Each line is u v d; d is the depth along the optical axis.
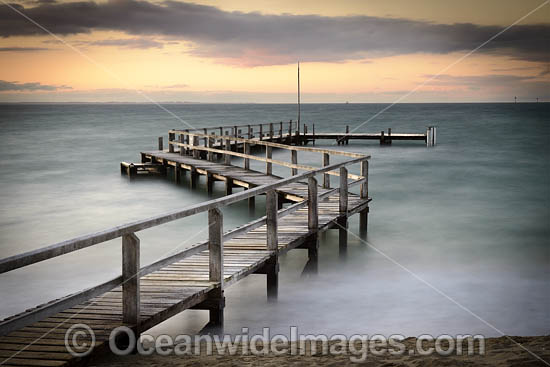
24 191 20.45
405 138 41.12
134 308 5.12
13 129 65.12
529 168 26.84
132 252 5.07
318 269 9.70
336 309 7.44
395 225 14.00
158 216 5.38
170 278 6.69
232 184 17.86
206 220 14.80
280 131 38.66
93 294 4.77
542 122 77.00
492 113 131.00
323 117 110.88
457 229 13.48
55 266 10.16
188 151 26.02
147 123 84.25
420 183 22.06
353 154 13.46
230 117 115.56
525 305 7.60
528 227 13.73
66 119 102.25
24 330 4.98
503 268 9.76
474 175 24.44
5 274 9.66
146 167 24.20
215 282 6.52
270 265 8.05
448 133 53.94
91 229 14.30
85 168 27.16
